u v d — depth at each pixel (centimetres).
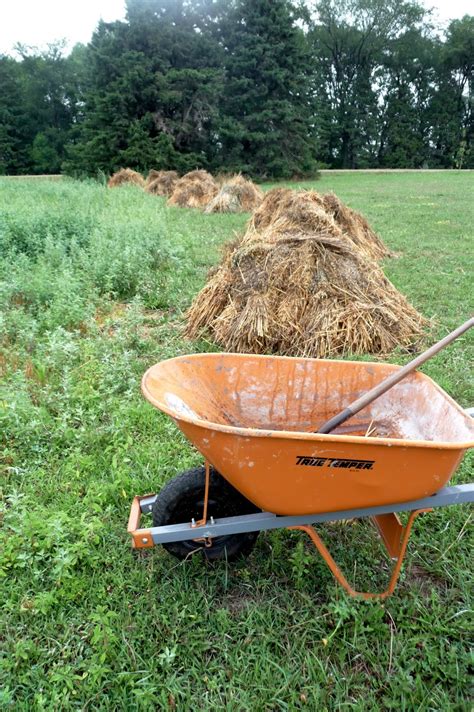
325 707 238
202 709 240
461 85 6444
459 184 3016
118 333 634
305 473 263
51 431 448
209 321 679
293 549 328
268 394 354
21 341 632
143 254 977
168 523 306
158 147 3884
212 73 4091
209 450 266
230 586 308
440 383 518
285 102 4209
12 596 294
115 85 3891
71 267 878
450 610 286
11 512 342
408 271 958
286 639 275
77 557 312
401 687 246
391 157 6206
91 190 2227
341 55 6309
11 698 245
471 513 355
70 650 269
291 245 689
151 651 267
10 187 2392
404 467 259
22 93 5722
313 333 632
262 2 4244
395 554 303
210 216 1772
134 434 452
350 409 305
